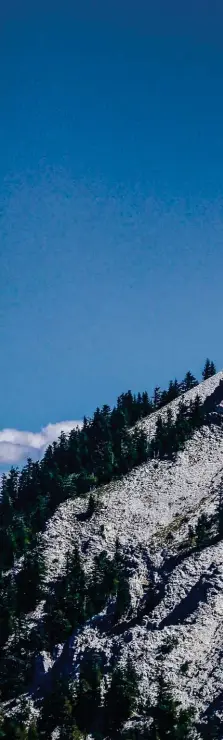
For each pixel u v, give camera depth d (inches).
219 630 6653.5
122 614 7249.0
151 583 7485.2
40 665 7140.8
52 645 7362.2
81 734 6235.2
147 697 6230.3
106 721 6190.9
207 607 6865.2
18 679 7126.0
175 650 6555.1
